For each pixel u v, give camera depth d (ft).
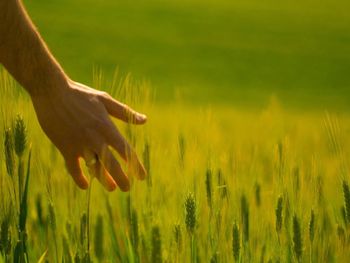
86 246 11.21
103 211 12.28
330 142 11.48
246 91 128.36
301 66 145.38
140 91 11.80
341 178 11.44
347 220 11.43
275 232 11.56
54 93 11.31
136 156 11.26
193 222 11.20
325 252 11.54
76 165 11.48
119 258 11.62
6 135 11.19
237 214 11.62
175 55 145.38
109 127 11.31
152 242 10.72
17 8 11.14
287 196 11.46
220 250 11.50
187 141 11.80
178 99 14.64
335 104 124.36
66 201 11.91
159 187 12.05
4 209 11.27
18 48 11.20
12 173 11.21
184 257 11.35
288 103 123.13
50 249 11.66
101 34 145.79
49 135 11.43
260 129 15.99
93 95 11.43
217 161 11.68
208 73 137.90
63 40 138.31
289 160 11.50
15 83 11.34
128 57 136.56
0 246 11.24
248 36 160.97
